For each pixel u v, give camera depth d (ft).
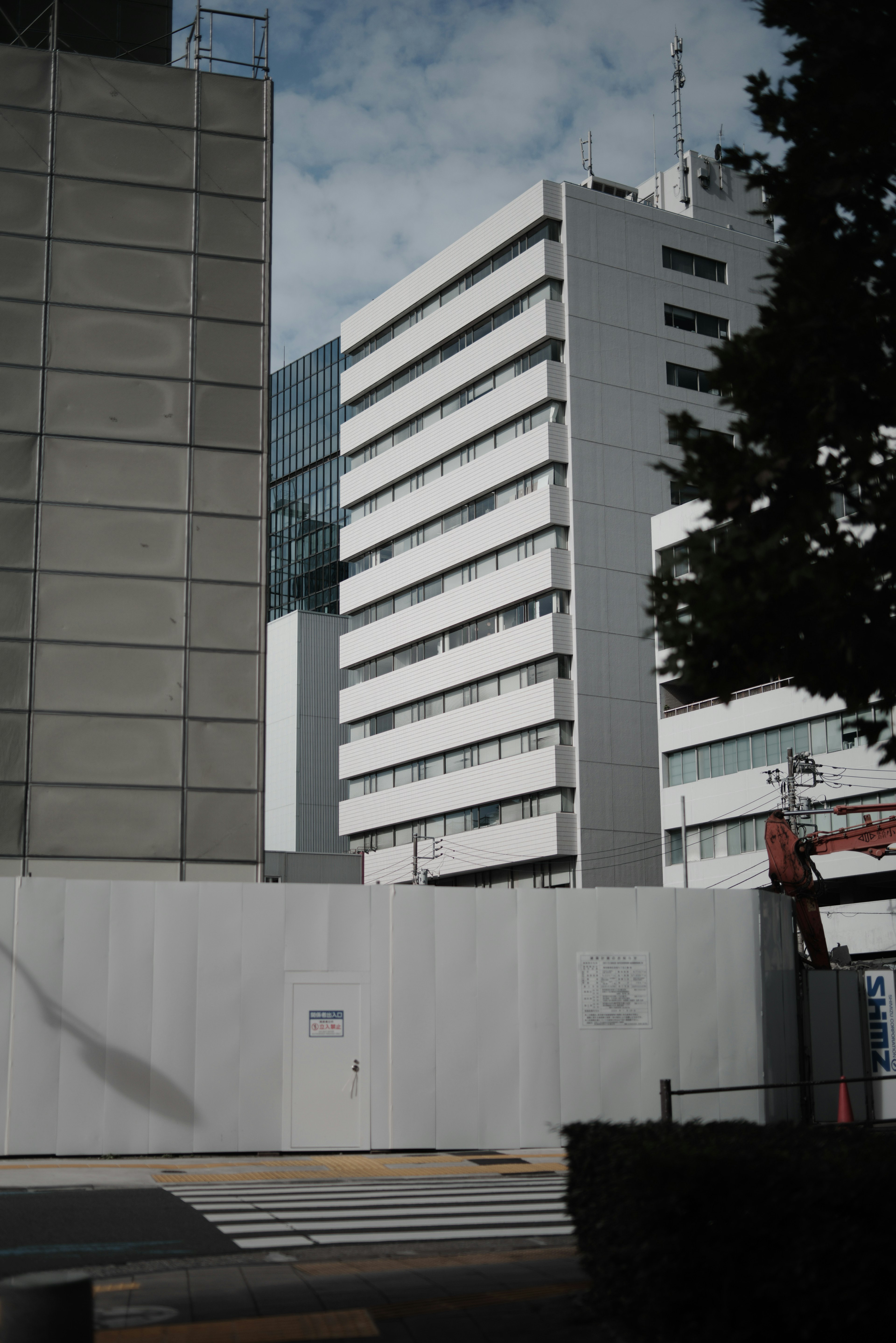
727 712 212.43
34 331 75.41
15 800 70.13
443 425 269.23
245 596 76.07
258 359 79.10
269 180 81.56
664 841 221.46
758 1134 25.21
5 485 73.31
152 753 72.69
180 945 59.47
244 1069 59.21
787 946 72.43
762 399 28.76
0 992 57.36
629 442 247.70
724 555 28.94
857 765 191.11
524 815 241.76
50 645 72.28
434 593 270.05
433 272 272.51
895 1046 77.97
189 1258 33.37
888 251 29.22
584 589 238.89
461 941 63.05
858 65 29.37
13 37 82.43
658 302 255.91
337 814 342.03
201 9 82.48
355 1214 41.11
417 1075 61.31
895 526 27.89
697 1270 21.02
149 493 75.56
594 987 64.44
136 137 79.51
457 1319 24.18
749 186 31.53
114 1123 57.41
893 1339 19.84
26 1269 31.60
